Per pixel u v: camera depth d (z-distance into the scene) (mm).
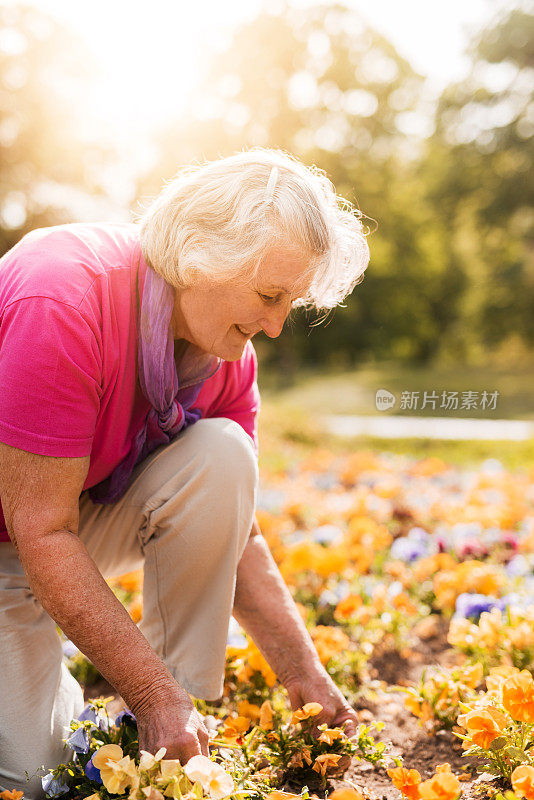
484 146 30328
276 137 32062
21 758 1789
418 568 3572
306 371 34344
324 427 12422
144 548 2164
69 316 1729
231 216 1752
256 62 31703
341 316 35094
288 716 2275
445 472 7055
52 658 1941
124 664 1655
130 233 1988
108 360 1827
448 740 2258
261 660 2400
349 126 34094
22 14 26656
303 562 3346
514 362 35344
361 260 2008
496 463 8109
